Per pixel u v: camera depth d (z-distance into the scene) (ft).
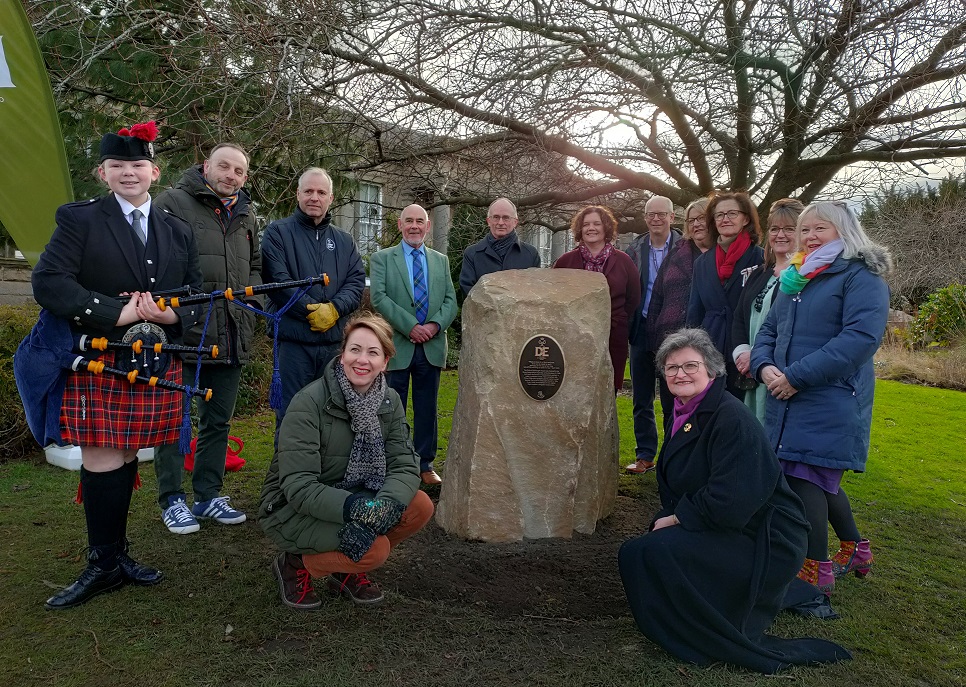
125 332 9.04
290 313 13.15
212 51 20.13
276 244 13.19
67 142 20.42
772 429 10.18
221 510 12.34
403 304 15.16
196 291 10.07
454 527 12.46
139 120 21.42
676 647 8.24
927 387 32.86
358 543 8.39
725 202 13.09
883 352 40.47
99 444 8.77
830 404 9.68
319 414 9.11
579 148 28.91
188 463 15.40
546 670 7.95
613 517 13.75
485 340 12.44
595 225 15.83
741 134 27.48
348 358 9.11
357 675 7.72
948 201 48.47
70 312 8.45
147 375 8.98
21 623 8.63
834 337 9.80
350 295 13.52
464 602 9.78
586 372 12.58
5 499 13.28
